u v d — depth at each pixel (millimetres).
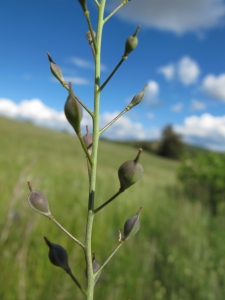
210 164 11227
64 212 5520
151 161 35188
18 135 28875
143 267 4656
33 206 1365
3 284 3342
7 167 8695
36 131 37000
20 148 18312
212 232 7445
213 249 6254
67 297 3697
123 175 1267
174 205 9617
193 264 5195
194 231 7039
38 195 1372
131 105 1476
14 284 3414
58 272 3873
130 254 4910
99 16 1398
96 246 4859
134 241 5488
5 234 3652
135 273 4500
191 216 8234
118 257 4727
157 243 5863
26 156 12977
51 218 1365
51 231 4559
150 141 64312
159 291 4438
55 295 3580
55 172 10203
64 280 3818
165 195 11164
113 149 38906
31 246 4000
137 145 64250
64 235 4613
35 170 9094
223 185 10398
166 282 4633
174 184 14086
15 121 41844
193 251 5773
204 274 4980
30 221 3938
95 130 1358
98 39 1386
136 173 1261
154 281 4594
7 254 3547
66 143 32312
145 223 6910
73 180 9539
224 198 10445
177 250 5734
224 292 4484
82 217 5637
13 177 6988
